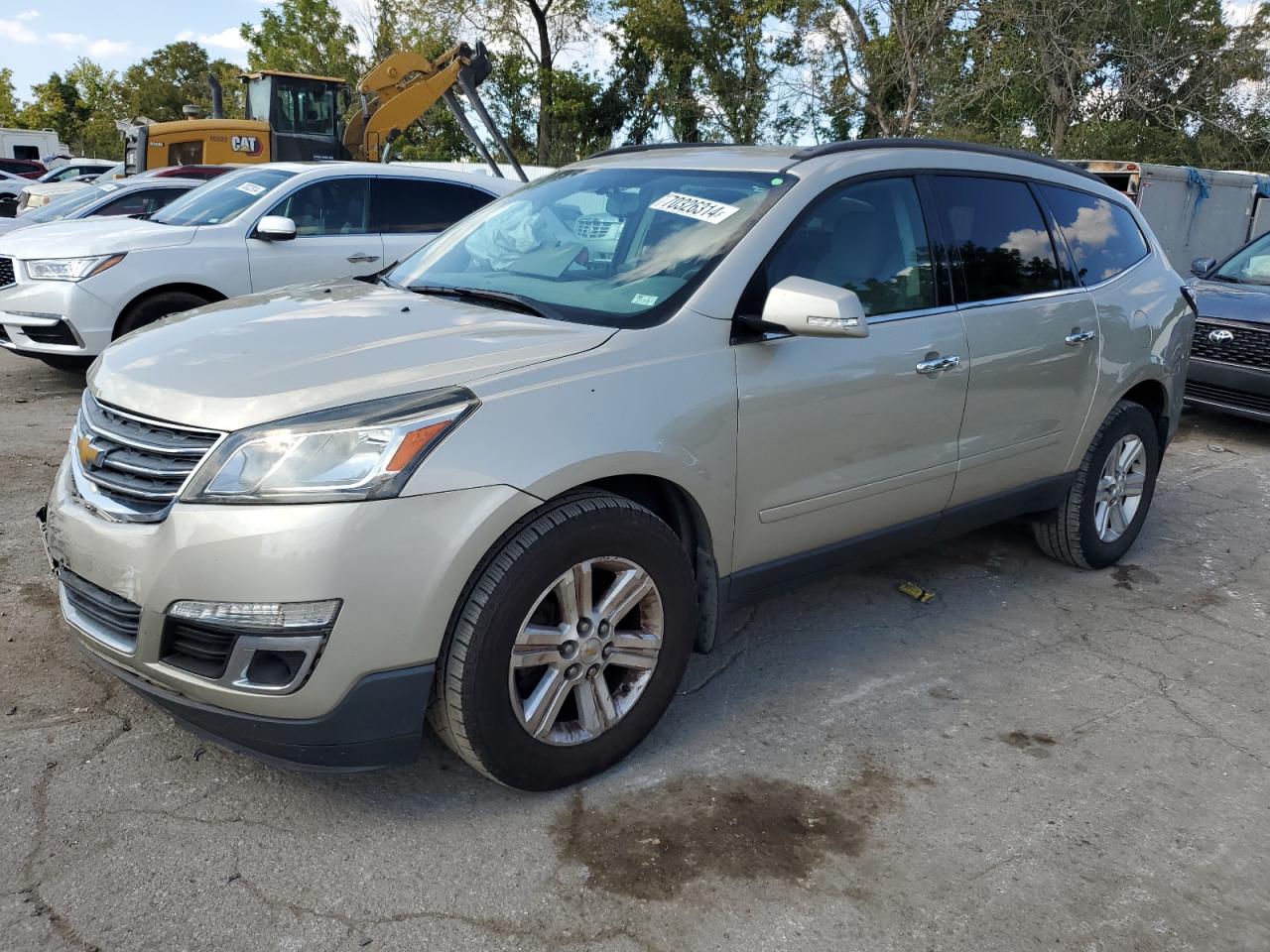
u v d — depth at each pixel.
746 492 3.14
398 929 2.33
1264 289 8.06
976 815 2.88
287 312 3.18
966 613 4.33
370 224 8.42
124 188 11.79
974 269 3.90
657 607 2.95
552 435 2.63
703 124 30.39
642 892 2.49
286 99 17.25
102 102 64.50
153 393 2.63
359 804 2.79
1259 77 23.28
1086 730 3.39
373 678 2.46
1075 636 4.15
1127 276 4.71
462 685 2.56
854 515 3.55
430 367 2.65
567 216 3.69
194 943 2.26
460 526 2.47
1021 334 3.99
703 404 2.96
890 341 3.49
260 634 2.39
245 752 2.58
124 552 2.51
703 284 3.10
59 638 3.62
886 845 2.72
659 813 2.81
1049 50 21.83
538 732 2.74
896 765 3.12
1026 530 5.44
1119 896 2.56
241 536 2.37
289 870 2.51
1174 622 4.34
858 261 3.49
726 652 3.86
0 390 7.68
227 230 7.77
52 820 2.63
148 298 7.50
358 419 2.43
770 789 2.95
